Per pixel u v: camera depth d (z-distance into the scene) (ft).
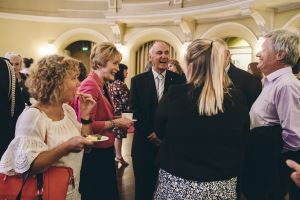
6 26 34.24
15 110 7.33
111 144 7.53
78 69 5.56
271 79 6.39
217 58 5.16
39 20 35.45
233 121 5.13
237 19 28.50
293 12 23.63
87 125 6.59
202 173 4.96
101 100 7.41
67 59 5.40
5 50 34.30
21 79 13.00
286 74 6.25
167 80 9.40
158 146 9.02
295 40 6.25
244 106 5.38
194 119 5.03
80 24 36.19
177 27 33.24
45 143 5.08
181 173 5.04
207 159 5.02
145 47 36.81
